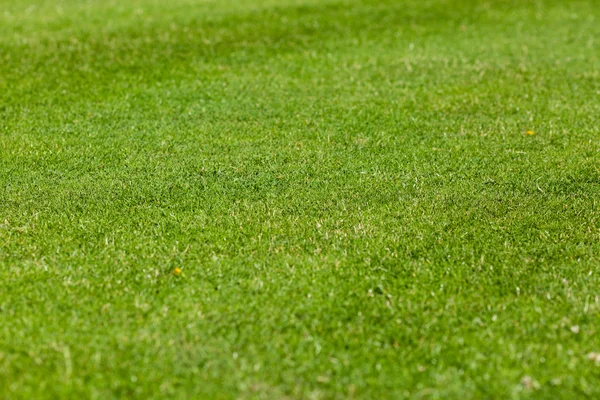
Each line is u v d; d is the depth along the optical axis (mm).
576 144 7402
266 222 5637
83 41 11180
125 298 4570
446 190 6316
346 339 4223
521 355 4074
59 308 4461
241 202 6074
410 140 7555
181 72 9750
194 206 5988
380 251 5203
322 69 10031
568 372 3939
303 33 11969
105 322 4316
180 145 7371
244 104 8609
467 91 9125
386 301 4602
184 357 4020
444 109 8500
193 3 14414
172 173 6652
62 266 4941
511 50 11102
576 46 11375
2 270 4879
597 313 4469
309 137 7621
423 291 4711
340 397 3770
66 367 3908
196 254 5137
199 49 10852
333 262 5035
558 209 5949
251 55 10633
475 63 10344
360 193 6250
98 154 7117
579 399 3764
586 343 4199
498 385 3850
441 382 3867
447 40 11695
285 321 4371
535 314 4465
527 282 4816
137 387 3787
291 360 4047
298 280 4812
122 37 11453
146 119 8102
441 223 5652
